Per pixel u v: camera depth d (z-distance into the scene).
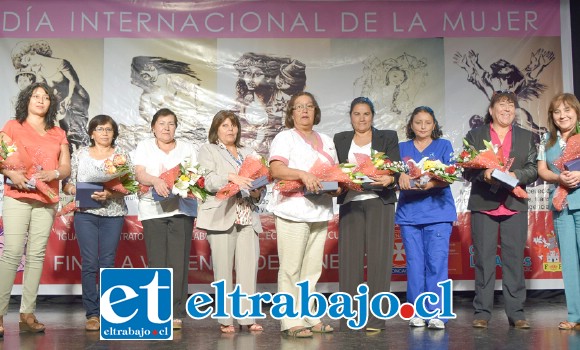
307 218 3.85
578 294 4.10
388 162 3.90
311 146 3.96
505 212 4.13
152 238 4.22
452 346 3.54
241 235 4.11
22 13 5.71
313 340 3.76
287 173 3.76
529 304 5.49
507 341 3.67
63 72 5.71
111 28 5.75
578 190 4.04
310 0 5.83
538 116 5.82
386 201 4.04
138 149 4.34
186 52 5.78
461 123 5.82
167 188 4.01
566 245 4.12
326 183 3.75
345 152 4.15
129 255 5.65
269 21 5.81
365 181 3.86
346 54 5.82
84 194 4.16
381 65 5.82
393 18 5.85
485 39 5.85
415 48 5.83
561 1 5.87
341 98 5.80
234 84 5.78
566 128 4.11
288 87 5.79
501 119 4.20
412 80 5.82
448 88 5.82
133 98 5.73
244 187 3.88
